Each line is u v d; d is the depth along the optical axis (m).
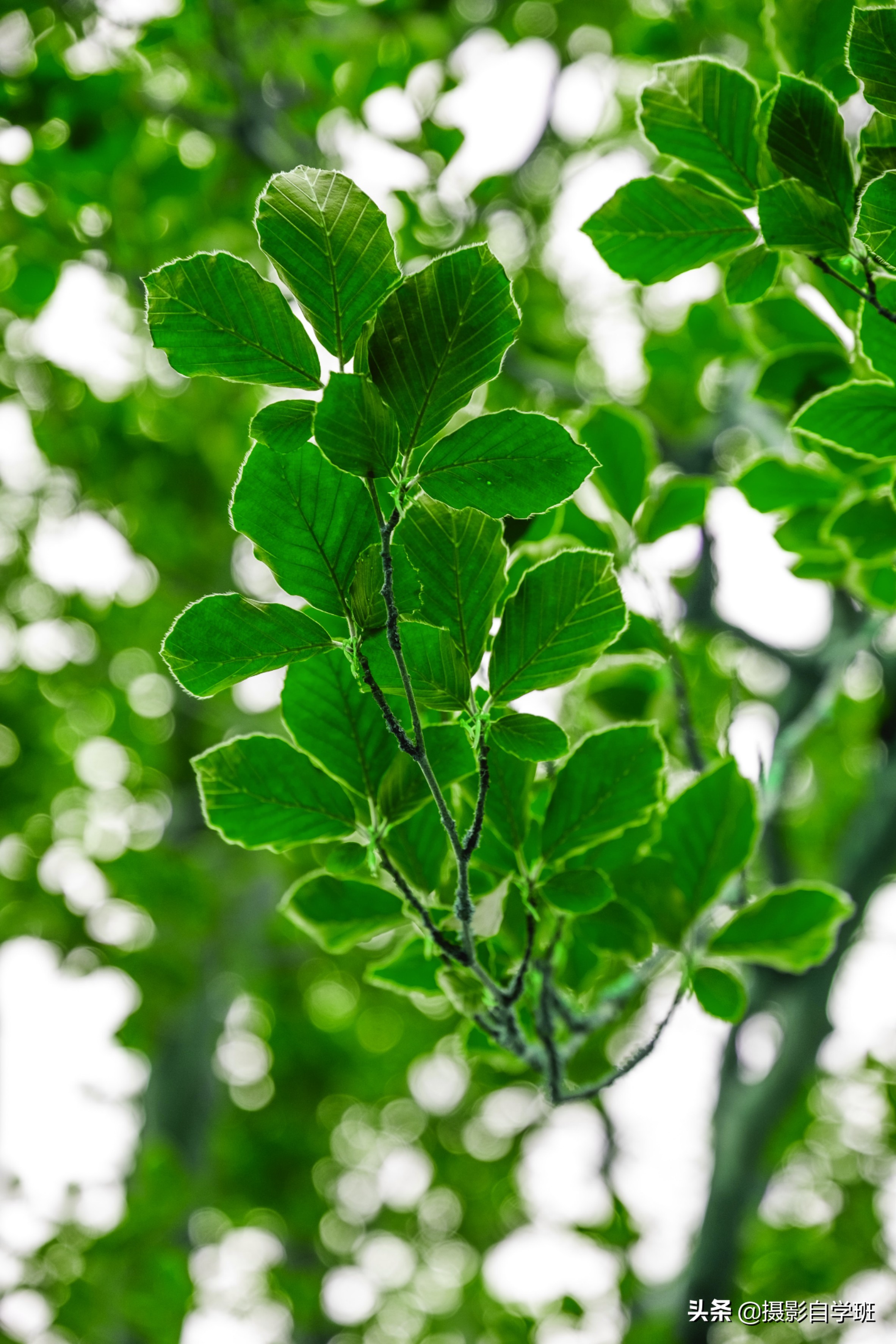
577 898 1.84
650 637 2.02
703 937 2.00
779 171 1.79
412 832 1.83
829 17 1.87
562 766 1.85
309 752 1.79
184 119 3.44
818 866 5.52
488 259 1.62
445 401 1.64
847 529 1.96
